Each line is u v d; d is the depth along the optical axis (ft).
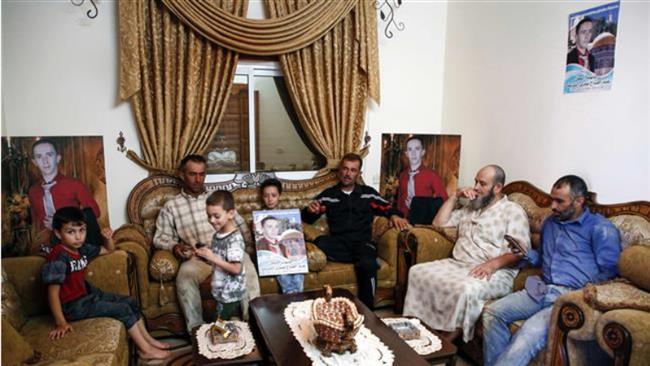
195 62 10.18
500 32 10.55
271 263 9.01
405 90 12.46
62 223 6.89
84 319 6.95
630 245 7.07
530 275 8.22
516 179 10.23
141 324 7.84
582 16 8.42
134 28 9.55
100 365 5.64
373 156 12.42
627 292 6.09
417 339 6.00
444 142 11.43
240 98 11.20
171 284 8.70
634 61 7.54
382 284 10.11
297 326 6.14
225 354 5.58
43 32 9.39
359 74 11.64
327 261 10.03
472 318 7.72
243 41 10.27
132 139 10.26
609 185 8.07
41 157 8.79
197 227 9.48
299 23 10.61
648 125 7.35
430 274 8.59
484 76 11.15
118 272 7.77
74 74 9.70
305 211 10.71
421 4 12.29
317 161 12.12
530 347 6.62
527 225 8.55
